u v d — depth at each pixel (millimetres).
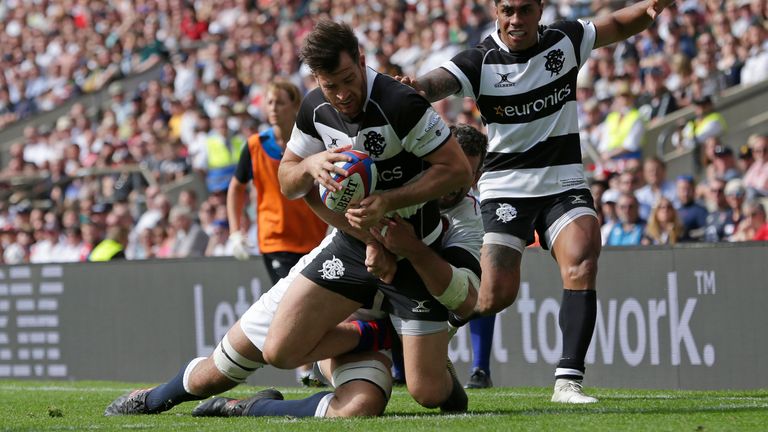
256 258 13859
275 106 11977
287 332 7887
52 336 15719
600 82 21625
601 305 12070
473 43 23984
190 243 18938
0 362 16141
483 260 9672
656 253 11797
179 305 14562
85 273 15398
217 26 32625
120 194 24781
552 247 9523
